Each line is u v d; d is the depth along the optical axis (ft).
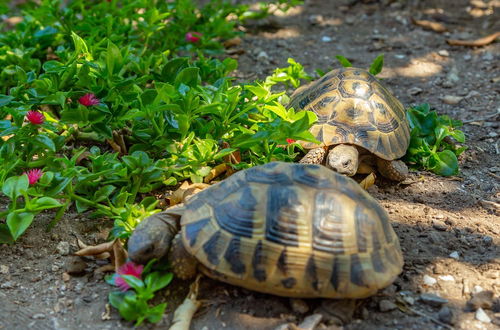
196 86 2.25
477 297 1.74
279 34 3.63
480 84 3.04
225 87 2.29
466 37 3.53
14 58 2.61
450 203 2.19
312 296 1.61
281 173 1.70
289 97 2.68
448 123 2.51
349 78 2.37
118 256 1.79
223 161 2.23
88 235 1.98
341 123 2.23
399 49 3.44
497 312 1.71
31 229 1.99
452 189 2.27
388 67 3.24
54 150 2.04
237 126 2.19
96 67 2.28
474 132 2.65
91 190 2.04
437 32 3.64
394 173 2.24
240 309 1.69
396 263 1.67
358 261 1.61
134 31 2.97
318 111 2.29
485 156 2.49
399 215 2.11
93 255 1.87
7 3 4.00
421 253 1.93
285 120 2.12
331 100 2.29
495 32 3.58
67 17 2.97
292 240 1.60
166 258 1.75
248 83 3.01
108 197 2.08
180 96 2.09
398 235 2.01
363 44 3.52
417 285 1.80
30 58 2.80
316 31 3.69
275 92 2.89
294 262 1.59
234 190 1.69
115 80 2.28
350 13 3.93
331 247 1.60
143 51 2.75
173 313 1.69
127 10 2.99
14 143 2.04
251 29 3.67
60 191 1.90
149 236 1.69
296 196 1.64
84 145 2.40
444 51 3.39
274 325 1.65
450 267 1.87
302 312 1.68
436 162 2.35
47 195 1.90
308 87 2.51
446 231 2.03
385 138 2.24
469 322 1.68
